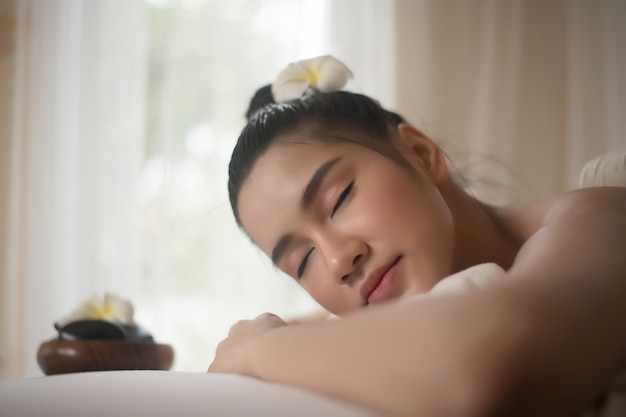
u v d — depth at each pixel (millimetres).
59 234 2348
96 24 2434
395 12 2414
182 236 2381
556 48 2324
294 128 996
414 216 885
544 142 2297
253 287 2346
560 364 462
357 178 905
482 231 1079
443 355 449
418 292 862
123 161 2400
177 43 2463
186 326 2342
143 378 562
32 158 2361
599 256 560
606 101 2162
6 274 2303
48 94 2391
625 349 521
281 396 480
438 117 2355
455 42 2389
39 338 2287
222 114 2428
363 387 477
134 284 2338
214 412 443
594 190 859
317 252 919
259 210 948
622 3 2162
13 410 461
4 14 2393
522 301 473
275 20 2443
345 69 1241
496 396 438
